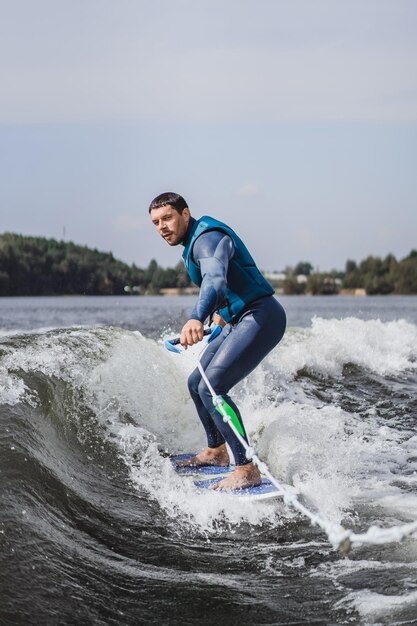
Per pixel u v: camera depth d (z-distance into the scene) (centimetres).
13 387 497
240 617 325
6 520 366
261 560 386
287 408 673
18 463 418
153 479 483
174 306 5075
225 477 500
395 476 533
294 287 11606
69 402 525
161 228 486
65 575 343
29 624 303
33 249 8200
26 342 576
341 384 838
